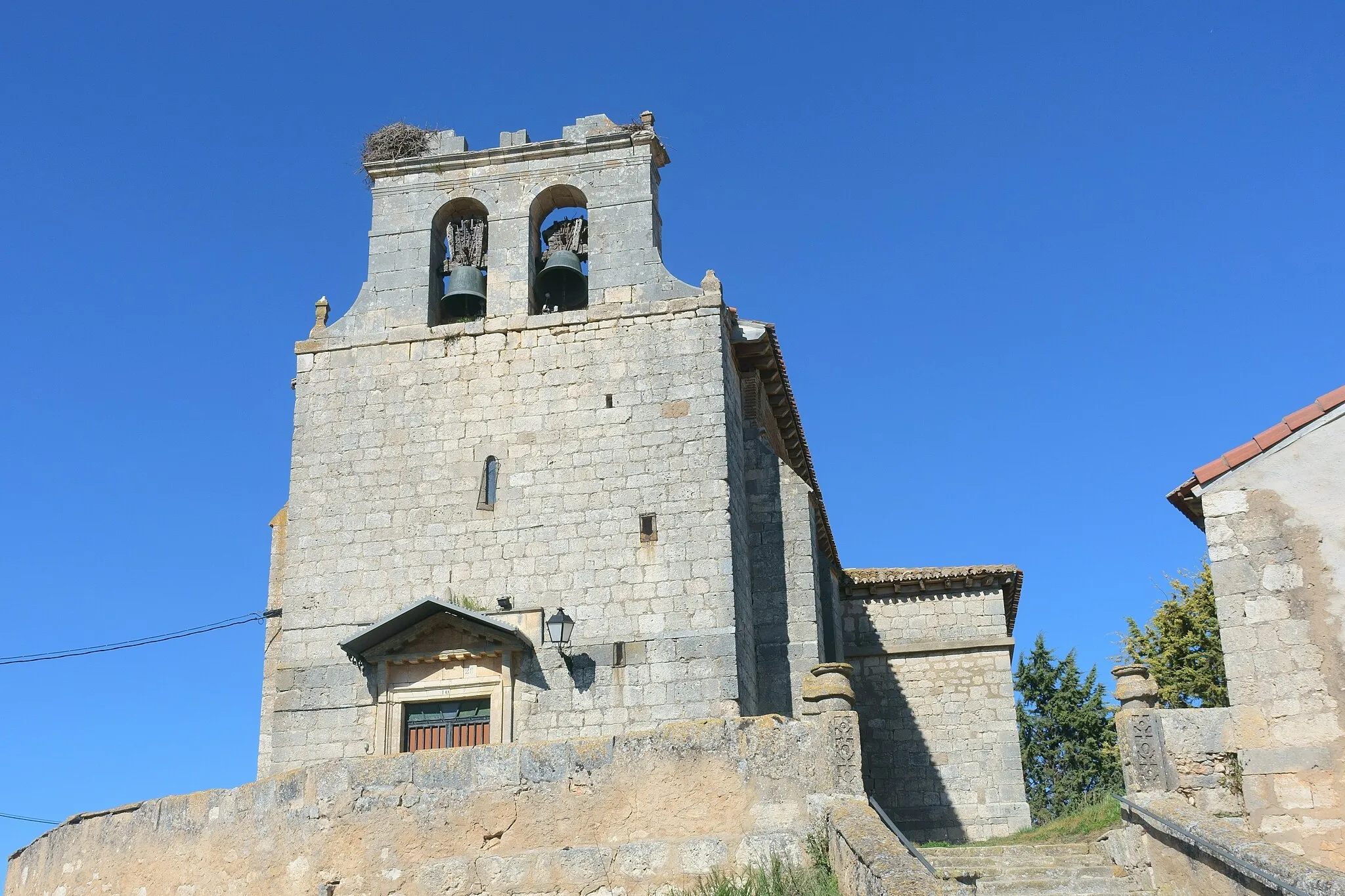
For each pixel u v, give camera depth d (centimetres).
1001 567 3662
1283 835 1753
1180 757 1816
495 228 3084
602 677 2681
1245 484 1909
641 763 1661
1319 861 1728
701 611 2700
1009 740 3497
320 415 2978
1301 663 1814
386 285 3067
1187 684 3581
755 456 3041
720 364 2870
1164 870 1658
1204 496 1922
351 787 1725
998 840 2312
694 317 2911
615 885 1602
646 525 2781
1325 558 1845
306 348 3034
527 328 2967
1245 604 1862
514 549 2806
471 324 2983
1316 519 1866
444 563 2820
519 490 2848
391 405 2959
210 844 1850
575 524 2805
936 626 3647
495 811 1672
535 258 3108
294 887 1712
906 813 3466
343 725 2728
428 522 2856
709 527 2756
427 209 3123
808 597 2914
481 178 3131
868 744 3547
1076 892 1655
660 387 2875
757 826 1602
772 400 3344
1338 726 1777
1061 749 5203
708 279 2952
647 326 2923
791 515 2980
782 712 2845
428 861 1666
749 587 2911
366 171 3164
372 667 2758
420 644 2752
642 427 2850
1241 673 1838
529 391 2919
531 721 2667
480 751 1709
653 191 3108
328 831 1714
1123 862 1759
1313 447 1898
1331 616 1820
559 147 3102
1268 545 1875
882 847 1348
